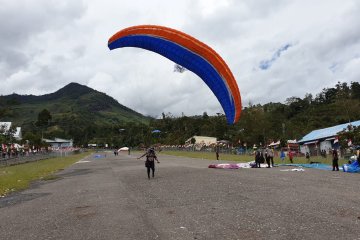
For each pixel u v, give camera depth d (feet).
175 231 28.48
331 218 30.45
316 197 42.09
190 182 64.54
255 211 34.86
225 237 25.96
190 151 335.06
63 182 81.71
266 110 431.84
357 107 315.99
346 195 43.29
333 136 181.68
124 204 43.57
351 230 26.30
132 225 31.55
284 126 309.42
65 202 48.60
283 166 110.01
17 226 34.58
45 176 104.94
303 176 71.46
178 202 42.57
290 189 50.16
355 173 79.15
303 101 434.71
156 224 31.37
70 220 35.73
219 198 44.01
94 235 28.86
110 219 34.86
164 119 537.65
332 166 97.71
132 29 84.07
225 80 84.23
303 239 24.53
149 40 83.61
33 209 44.50
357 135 137.69
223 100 88.89
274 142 262.67
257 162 107.65
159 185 62.18
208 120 445.37
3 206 49.19
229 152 253.44
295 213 33.09
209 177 73.26
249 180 64.59
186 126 455.63
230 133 374.02
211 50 82.89
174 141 440.45
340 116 321.52
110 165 150.61
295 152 198.08
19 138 359.87
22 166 155.53
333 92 445.78
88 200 48.96
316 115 350.64
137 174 91.66
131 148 540.52
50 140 506.48
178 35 82.23
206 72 86.12
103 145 606.96
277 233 26.30
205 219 32.32
